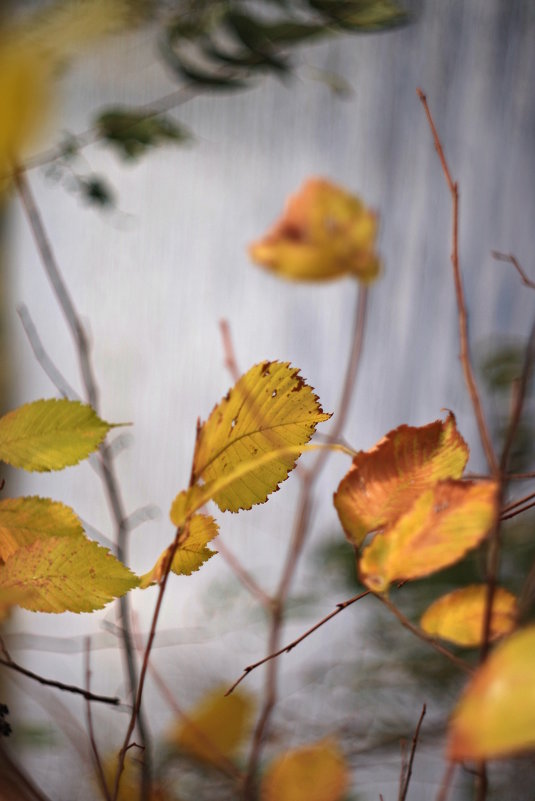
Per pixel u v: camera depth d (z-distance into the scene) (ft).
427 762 5.88
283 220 4.00
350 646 6.64
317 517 8.34
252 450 2.18
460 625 2.35
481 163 8.84
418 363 8.78
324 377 8.87
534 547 5.60
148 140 4.51
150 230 8.84
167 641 7.00
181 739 3.51
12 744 5.31
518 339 7.75
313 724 5.47
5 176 3.09
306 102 8.82
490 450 2.39
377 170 8.84
